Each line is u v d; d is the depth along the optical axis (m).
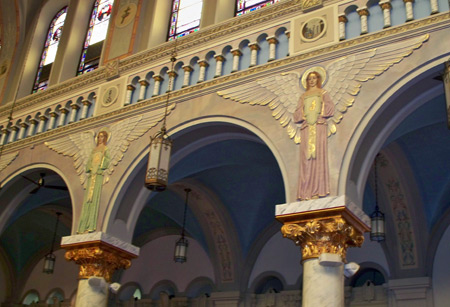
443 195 11.39
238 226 13.95
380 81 7.75
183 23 12.19
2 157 12.40
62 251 17.92
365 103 7.74
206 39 10.06
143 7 12.50
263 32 9.38
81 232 10.00
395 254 11.55
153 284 15.70
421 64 7.49
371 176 11.26
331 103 8.00
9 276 18.30
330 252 7.19
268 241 13.88
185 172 10.89
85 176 10.61
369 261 12.27
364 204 12.02
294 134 8.16
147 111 10.28
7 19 15.88
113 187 10.05
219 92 9.35
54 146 11.49
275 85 8.73
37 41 15.29
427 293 11.13
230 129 9.65
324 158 7.70
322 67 8.36
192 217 14.29
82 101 11.50
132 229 10.22
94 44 13.81
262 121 8.62
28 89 14.65
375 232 10.00
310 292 7.10
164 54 10.62
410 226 11.43
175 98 9.91
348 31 8.50
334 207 7.23
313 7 8.86
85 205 10.22
